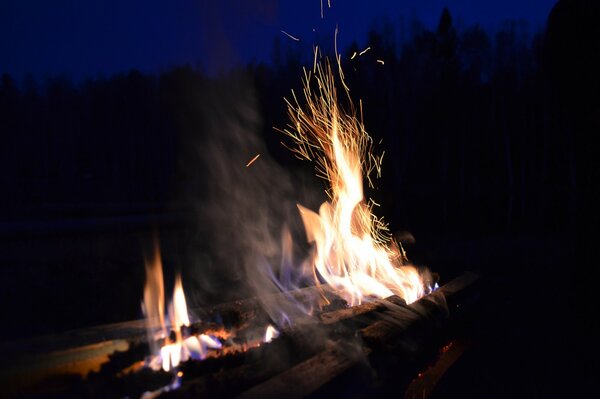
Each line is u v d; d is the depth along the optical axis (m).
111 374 2.12
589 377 3.03
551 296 4.96
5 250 6.15
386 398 2.56
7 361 1.98
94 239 6.98
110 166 19.06
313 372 2.23
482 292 4.65
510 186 13.17
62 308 4.42
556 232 11.87
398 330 2.93
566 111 4.20
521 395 2.80
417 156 14.95
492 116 14.52
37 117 20.08
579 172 4.09
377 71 14.77
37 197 14.34
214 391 2.00
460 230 12.69
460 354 3.35
